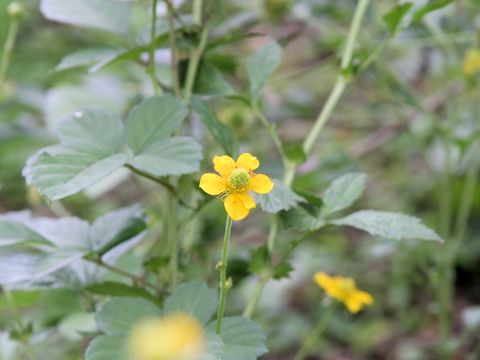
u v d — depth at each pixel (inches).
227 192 10.6
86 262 12.8
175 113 11.7
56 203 17.2
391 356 19.3
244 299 19.6
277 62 13.1
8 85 20.4
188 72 13.2
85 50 13.3
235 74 14.7
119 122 11.8
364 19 17.8
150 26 13.6
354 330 20.2
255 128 19.2
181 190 13.4
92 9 13.6
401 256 20.3
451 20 18.3
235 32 15.6
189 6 16.2
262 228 19.6
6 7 16.1
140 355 8.0
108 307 11.1
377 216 11.6
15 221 12.1
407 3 13.0
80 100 18.7
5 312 16.8
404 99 17.3
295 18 18.0
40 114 20.7
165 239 13.5
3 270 12.1
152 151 11.5
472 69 17.1
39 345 15.8
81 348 15.7
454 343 16.4
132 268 13.7
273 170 13.8
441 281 16.6
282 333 19.6
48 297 14.4
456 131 20.0
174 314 11.2
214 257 14.5
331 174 15.8
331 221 11.8
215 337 10.5
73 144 11.5
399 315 20.5
